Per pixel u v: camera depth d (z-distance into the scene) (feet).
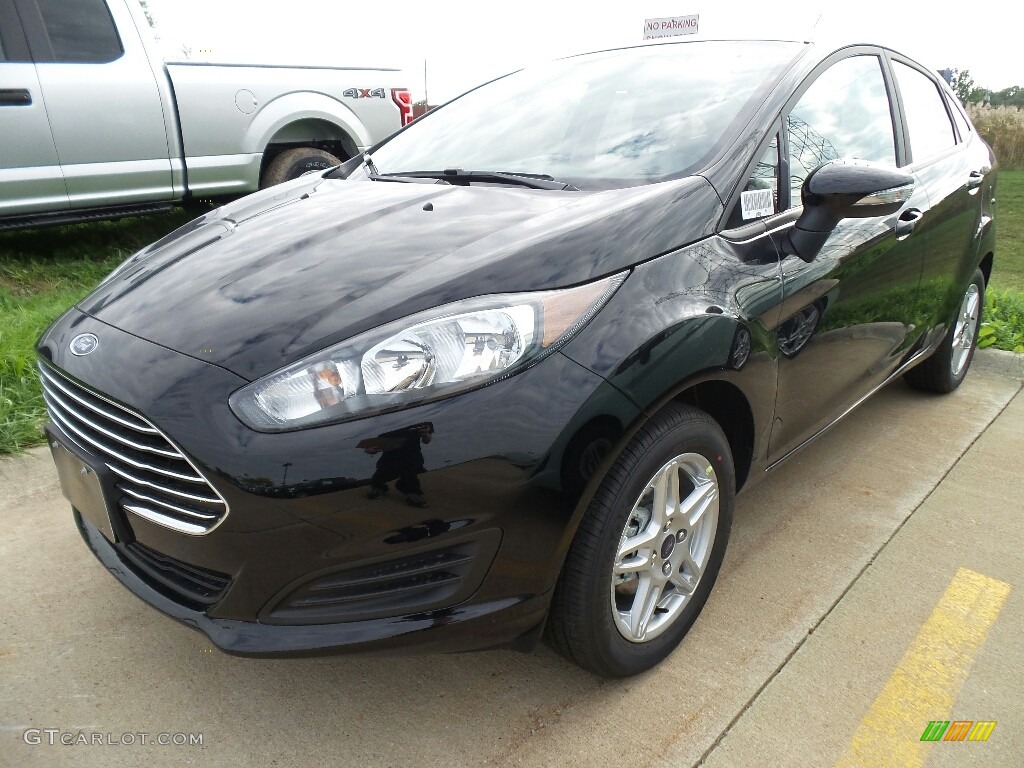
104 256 18.56
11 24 15.16
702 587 7.05
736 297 6.48
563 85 9.36
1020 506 9.66
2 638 7.03
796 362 7.45
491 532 5.24
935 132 11.37
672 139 7.67
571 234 6.00
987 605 7.77
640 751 5.98
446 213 6.91
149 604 5.83
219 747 5.98
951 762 5.96
